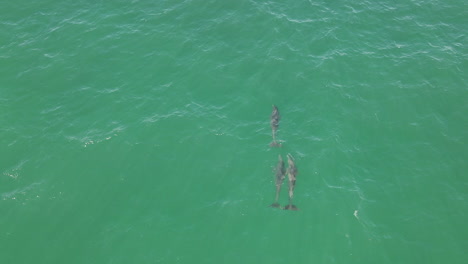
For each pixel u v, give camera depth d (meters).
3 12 35.19
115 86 30.30
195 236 22.91
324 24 35.53
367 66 32.28
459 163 26.69
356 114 29.16
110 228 23.16
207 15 36.00
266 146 26.94
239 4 37.16
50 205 24.03
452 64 32.69
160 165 26.08
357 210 24.06
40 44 32.84
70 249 22.27
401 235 23.14
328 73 31.59
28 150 26.42
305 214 23.86
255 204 24.25
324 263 21.97
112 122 28.11
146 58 32.19
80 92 29.80
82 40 33.28
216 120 28.41
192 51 32.81
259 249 22.48
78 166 25.83
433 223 23.72
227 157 26.44
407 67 32.38
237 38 34.03
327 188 24.98
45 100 29.25
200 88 30.36
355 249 22.52
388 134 28.12
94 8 36.12
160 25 34.81
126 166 25.98
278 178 24.92
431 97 30.42
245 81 30.89
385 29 35.44
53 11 35.66
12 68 31.00
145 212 23.91
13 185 24.75
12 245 22.30
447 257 22.38
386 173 26.00
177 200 24.48
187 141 27.23
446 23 36.34
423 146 27.55
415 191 25.17
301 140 27.38
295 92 30.30
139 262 21.80
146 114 28.62
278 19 35.72
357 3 37.97
